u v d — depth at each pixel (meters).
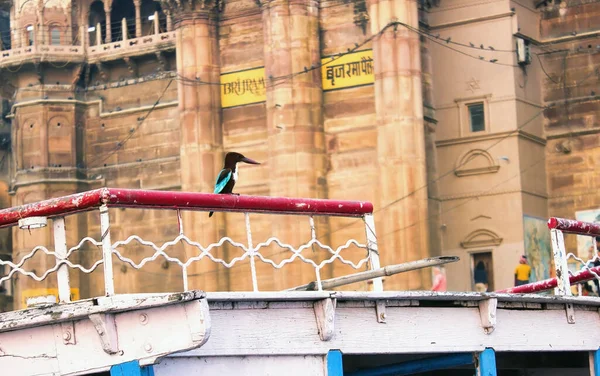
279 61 43.69
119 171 50.88
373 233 11.03
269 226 44.38
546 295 11.49
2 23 55.28
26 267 49.78
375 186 42.59
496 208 42.94
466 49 44.00
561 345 11.81
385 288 41.09
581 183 44.56
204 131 45.62
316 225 42.69
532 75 44.84
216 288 44.94
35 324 9.23
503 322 11.28
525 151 43.50
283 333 9.67
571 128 44.94
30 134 51.25
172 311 8.83
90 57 51.12
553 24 45.72
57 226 9.49
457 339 10.84
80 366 9.13
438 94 44.38
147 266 48.50
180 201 9.57
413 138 41.78
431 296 10.48
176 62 49.38
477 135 43.44
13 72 51.56
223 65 46.03
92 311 8.94
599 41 44.94
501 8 43.56
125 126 50.91
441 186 44.00
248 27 45.59
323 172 43.59
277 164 43.44
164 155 49.97
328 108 43.78
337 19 43.81
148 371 8.95
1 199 53.00
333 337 9.95
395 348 10.37
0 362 9.45
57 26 51.66
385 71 42.19
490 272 42.94
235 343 9.39
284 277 42.72
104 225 9.13
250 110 45.44
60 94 51.44
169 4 46.41
